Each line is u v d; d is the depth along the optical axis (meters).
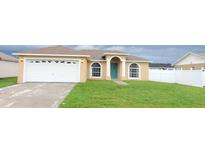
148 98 11.95
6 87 16.56
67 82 21.44
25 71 21.02
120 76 28.22
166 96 12.79
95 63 28.28
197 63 29.72
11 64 33.34
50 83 20.34
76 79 21.70
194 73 21.62
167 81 27.11
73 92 13.82
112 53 27.59
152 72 29.84
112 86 18.16
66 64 21.53
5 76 30.72
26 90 14.80
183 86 20.19
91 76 28.20
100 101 10.82
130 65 28.97
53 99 11.30
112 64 29.11
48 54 21.08
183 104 10.48
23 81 20.92
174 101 11.20
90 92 14.00
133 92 14.37
